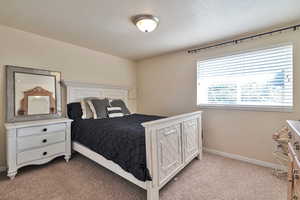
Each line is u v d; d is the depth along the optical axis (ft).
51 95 8.52
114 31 7.53
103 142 6.20
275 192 5.41
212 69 9.17
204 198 5.14
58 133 7.74
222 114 8.77
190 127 7.32
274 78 7.20
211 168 7.20
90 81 10.42
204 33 7.72
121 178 6.40
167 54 11.34
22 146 6.58
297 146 3.11
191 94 10.06
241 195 5.27
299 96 6.55
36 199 5.10
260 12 5.82
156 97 12.17
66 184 5.96
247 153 7.95
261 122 7.53
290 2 5.18
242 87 8.12
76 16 6.13
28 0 5.06
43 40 8.25
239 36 8.06
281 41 6.91
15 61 7.38
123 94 12.44
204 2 5.19
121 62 12.50
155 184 4.87
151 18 6.05
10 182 6.09
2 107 7.02
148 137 4.69
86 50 10.16
